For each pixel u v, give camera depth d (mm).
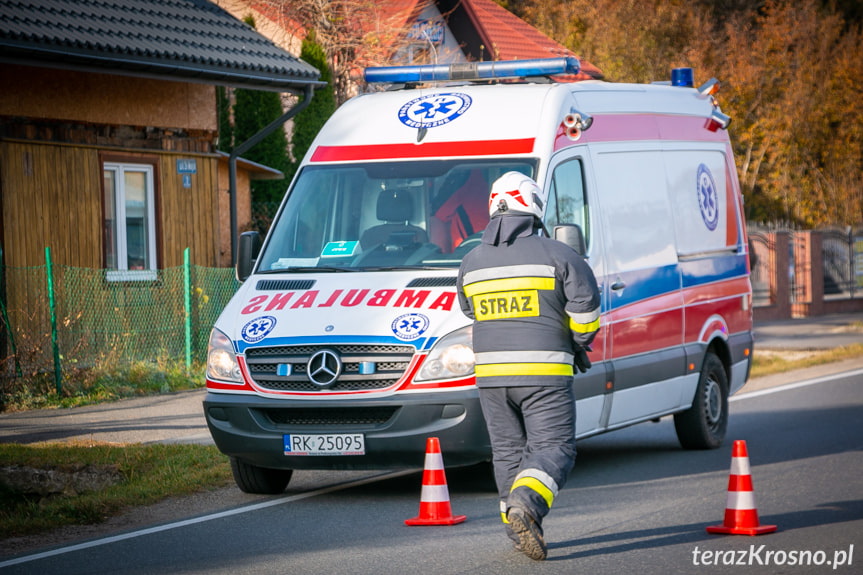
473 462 16578
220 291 36031
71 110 33562
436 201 18219
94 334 32562
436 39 65750
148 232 36219
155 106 36562
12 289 30828
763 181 80438
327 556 13859
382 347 16391
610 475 19500
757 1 91562
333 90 50719
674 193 21906
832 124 85000
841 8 98812
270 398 16672
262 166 43594
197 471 19312
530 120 18609
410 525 15508
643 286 20328
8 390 28156
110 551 14430
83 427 24234
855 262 64438
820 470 19094
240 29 39438
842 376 33438
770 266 57188
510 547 14047
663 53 73312
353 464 16469
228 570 13281
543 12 76500
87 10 34094
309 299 17281
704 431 22125
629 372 19609
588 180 19172
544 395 13242
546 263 13195
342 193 18844
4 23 29938
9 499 18984
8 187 31406
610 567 13008
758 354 39312
